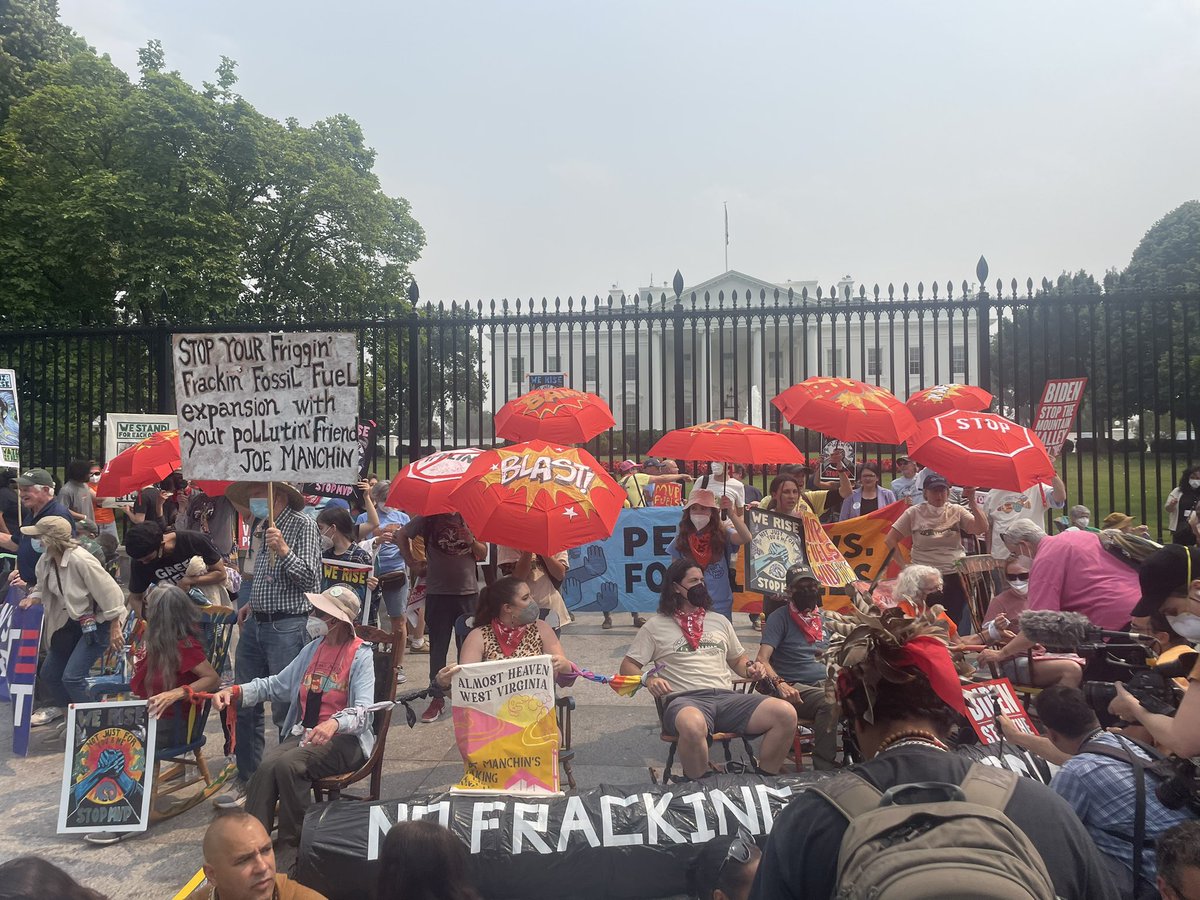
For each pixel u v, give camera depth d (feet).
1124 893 10.09
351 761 15.58
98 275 82.79
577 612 31.71
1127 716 11.05
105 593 20.98
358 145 113.50
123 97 93.40
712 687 17.31
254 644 18.88
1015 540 20.26
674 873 13.24
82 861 15.44
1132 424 83.66
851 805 5.97
